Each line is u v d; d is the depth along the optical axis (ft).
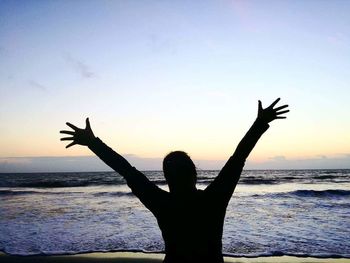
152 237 32.71
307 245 29.32
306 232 34.55
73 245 30.01
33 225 39.45
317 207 54.34
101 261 25.41
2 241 31.60
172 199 5.82
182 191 5.81
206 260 5.47
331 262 24.67
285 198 68.69
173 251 5.65
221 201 5.64
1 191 99.19
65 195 82.84
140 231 35.50
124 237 32.78
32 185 140.26
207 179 162.09
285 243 30.01
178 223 5.63
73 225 39.24
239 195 74.69
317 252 27.14
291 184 127.95
